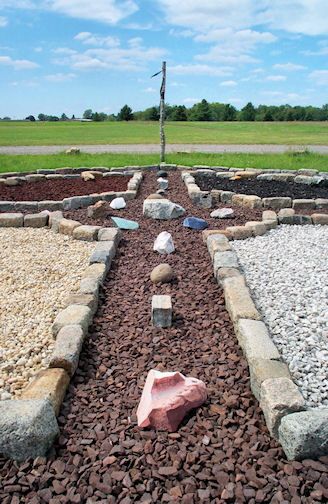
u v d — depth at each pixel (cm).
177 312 420
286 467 237
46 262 565
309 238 630
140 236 659
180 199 889
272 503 218
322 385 301
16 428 245
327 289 446
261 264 527
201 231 680
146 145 2161
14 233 692
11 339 389
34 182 1102
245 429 270
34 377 319
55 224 702
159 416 271
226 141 2383
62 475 238
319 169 1251
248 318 370
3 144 2227
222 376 323
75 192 970
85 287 442
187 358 348
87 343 368
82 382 322
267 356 311
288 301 426
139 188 998
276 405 259
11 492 228
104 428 275
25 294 475
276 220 704
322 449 242
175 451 253
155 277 485
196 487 229
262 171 1175
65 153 1689
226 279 446
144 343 371
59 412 288
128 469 242
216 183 1027
